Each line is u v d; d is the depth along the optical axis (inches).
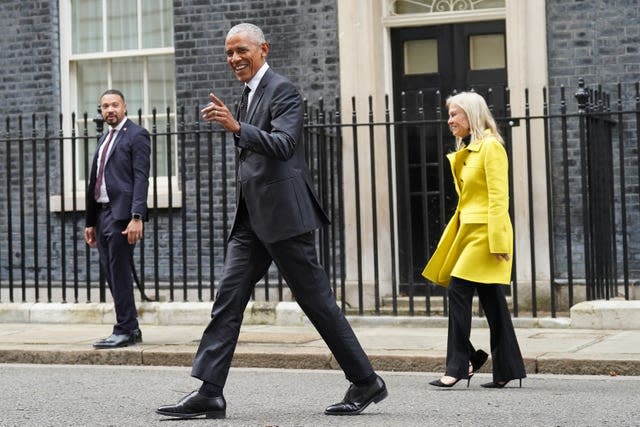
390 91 634.8
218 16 644.7
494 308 391.9
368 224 620.4
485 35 625.9
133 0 675.4
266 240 326.3
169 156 580.7
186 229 639.1
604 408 344.5
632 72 580.4
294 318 570.3
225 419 330.0
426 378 428.1
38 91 677.9
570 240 531.5
